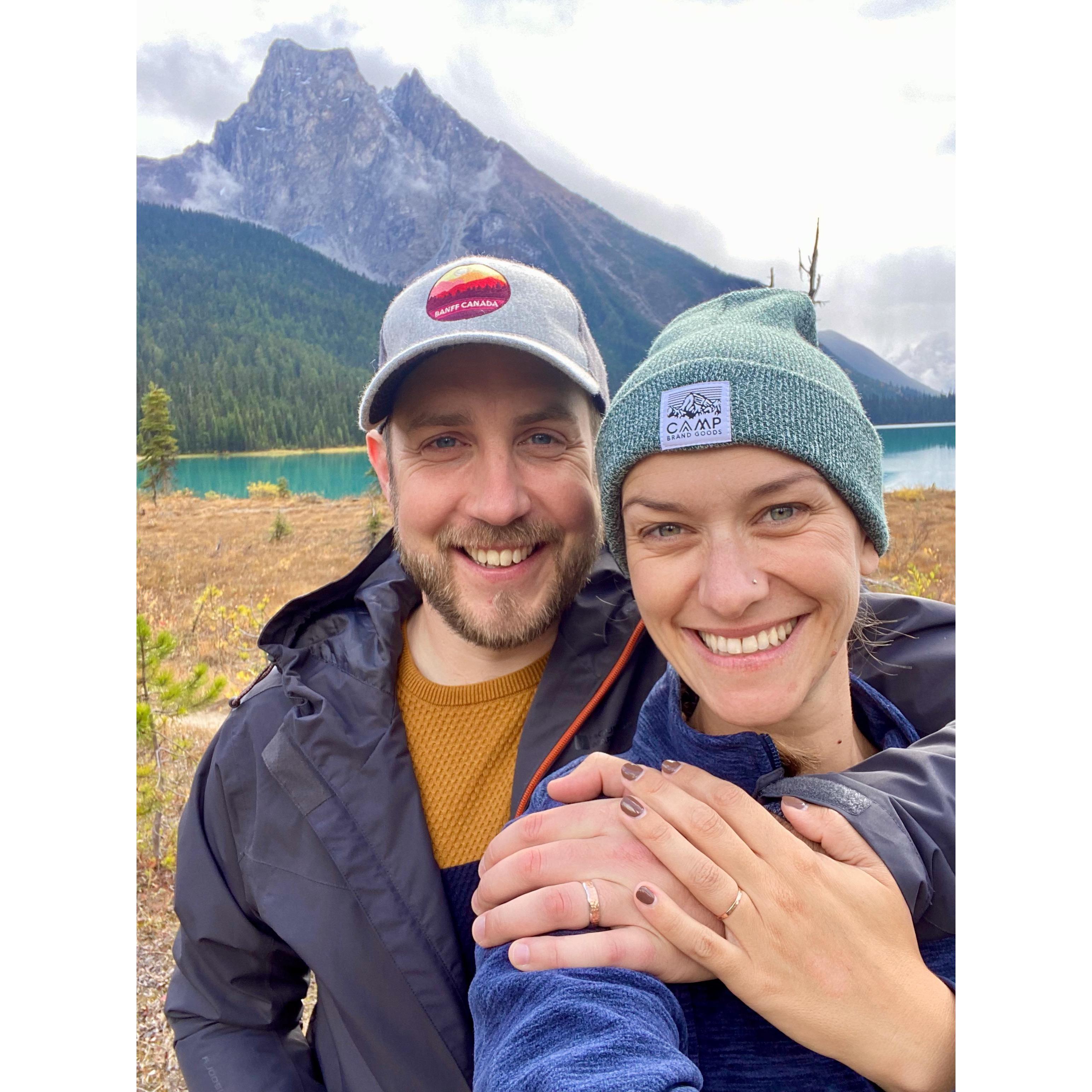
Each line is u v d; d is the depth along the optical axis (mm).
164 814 3727
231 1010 1487
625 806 898
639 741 1114
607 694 1367
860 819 921
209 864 1464
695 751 1005
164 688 3809
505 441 1350
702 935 824
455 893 1331
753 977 824
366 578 1624
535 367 1347
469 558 1406
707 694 928
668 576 913
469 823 1374
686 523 901
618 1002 774
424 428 1376
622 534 1030
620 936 846
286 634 1544
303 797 1353
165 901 3568
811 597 891
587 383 1349
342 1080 1353
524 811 1250
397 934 1278
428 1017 1261
